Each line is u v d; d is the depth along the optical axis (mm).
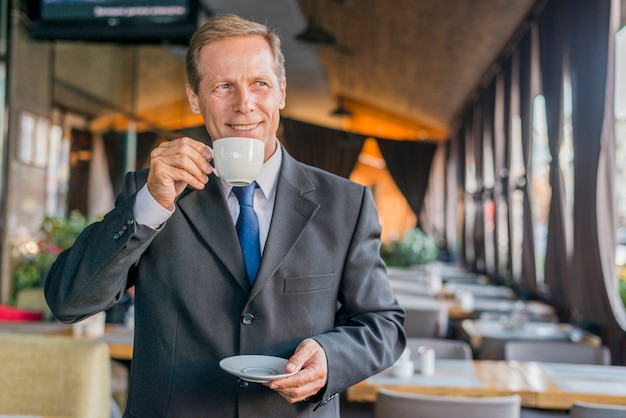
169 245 1218
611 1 3760
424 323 4551
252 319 1181
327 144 11469
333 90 13523
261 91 1193
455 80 9406
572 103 4312
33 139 5609
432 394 2617
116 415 3018
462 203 10836
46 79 5742
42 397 2334
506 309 5055
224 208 1229
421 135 14766
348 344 1169
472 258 9836
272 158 1297
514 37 6695
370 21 8148
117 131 6535
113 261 1102
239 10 6578
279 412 1194
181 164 1061
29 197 5566
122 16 4719
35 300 4242
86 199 6242
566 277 4730
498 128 7734
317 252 1243
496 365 3037
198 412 1180
